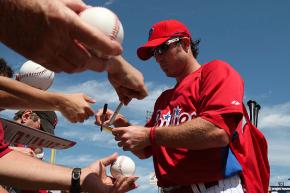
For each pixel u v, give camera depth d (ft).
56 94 7.83
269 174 10.94
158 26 11.83
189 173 10.36
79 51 2.08
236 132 10.46
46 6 1.87
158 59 11.73
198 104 10.62
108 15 3.50
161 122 11.39
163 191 11.15
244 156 10.54
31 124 14.35
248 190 10.29
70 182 6.64
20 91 7.69
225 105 9.86
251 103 15.55
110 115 11.32
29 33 1.94
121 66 4.49
